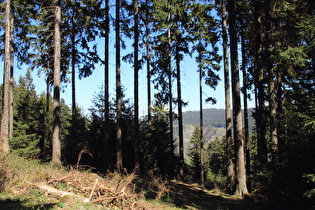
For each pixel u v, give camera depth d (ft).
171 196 32.19
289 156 23.35
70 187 23.90
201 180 65.46
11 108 51.52
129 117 68.28
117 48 46.85
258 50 41.57
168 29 61.41
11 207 17.74
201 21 54.90
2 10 48.16
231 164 43.37
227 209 27.43
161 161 68.08
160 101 65.46
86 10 48.96
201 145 67.05
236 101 37.70
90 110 64.23
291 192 22.84
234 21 39.22
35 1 46.32
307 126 21.12
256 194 28.84
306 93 40.60
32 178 23.29
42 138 68.39
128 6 53.16
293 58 29.89
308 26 20.25
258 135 54.19
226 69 45.19
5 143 37.88
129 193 24.63
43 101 74.08
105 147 45.52
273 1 28.19
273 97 37.83
